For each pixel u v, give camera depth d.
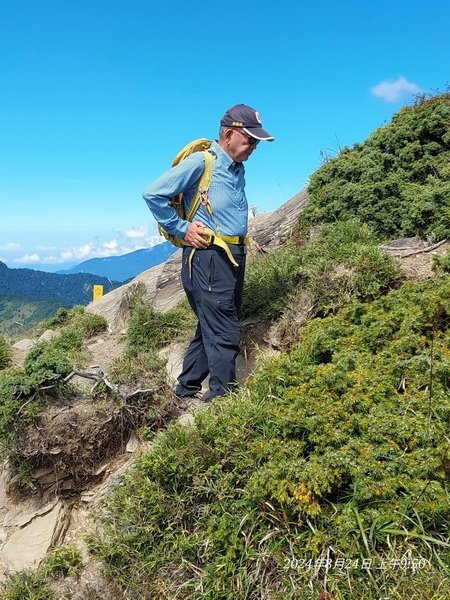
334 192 7.11
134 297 8.48
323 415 3.52
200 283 4.54
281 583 3.10
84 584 3.67
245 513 3.38
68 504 4.68
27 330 10.72
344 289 5.29
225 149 4.54
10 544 4.37
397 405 3.59
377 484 3.10
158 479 3.78
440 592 2.75
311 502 3.17
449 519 3.06
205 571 3.30
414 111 7.23
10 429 4.60
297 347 4.75
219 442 3.72
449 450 3.17
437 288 4.58
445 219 5.86
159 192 4.34
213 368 4.61
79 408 4.78
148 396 4.95
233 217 4.53
